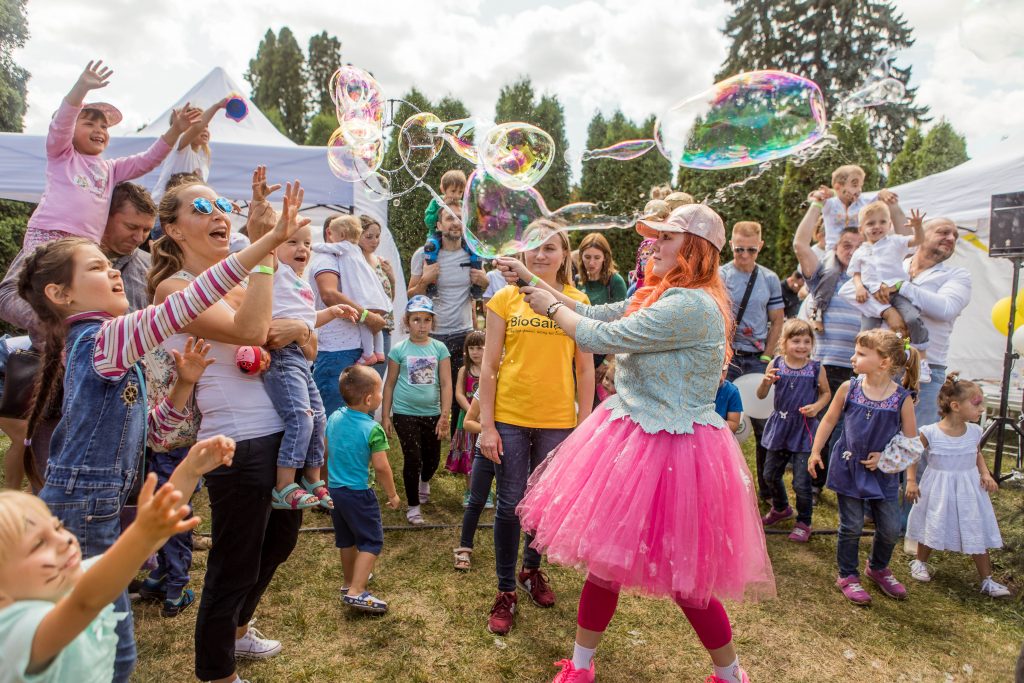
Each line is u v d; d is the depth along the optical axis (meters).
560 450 2.09
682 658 2.34
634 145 2.82
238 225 6.21
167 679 2.11
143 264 2.84
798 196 7.16
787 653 2.40
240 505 1.78
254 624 2.48
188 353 1.62
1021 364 6.15
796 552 3.34
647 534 1.77
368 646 2.36
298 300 2.25
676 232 1.93
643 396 1.90
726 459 1.86
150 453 2.64
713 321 1.87
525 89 11.70
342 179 5.35
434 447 3.79
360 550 2.57
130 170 3.17
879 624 2.63
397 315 6.69
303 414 2.04
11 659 0.96
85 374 1.44
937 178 6.18
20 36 11.14
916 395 3.16
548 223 2.57
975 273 7.19
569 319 1.98
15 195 5.49
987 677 2.29
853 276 3.87
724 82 2.64
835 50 16.14
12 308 2.56
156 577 2.62
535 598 2.70
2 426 2.81
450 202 4.16
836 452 2.96
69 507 1.42
